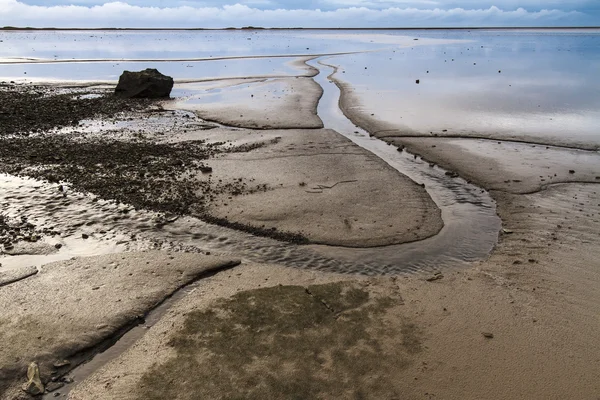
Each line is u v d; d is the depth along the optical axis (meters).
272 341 5.95
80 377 5.44
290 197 10.62
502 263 8.09
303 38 113.06
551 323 6.48
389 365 5.62
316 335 6.10
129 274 7.45
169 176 11.89
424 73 35.03
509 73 34.59
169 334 6.05
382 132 16.77
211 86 28.89
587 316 6.62
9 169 12.25
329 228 9.23
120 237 8.83
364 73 35.25
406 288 7.33
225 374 5.36
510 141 15.61
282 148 14.59
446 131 16.77
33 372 5.35
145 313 6.53
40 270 7.52
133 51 61.09
